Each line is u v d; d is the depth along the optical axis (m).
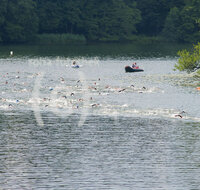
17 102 161.88
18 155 107.62
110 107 156.00
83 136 122.62
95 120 138.62
